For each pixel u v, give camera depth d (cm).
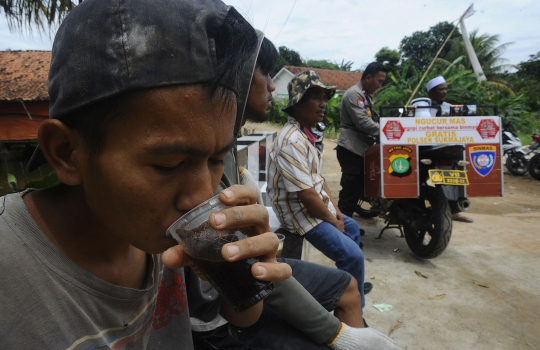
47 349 64
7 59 1366
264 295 80
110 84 58
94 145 62
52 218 73
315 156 259
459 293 308
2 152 951
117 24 57
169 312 104
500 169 360
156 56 57
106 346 74
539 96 2631
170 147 59
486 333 254
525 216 538
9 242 65
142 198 63
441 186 350
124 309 81
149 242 68
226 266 77
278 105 2216
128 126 59
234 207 73
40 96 1050
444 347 241
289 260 168
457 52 2505
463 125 359
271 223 281
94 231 76
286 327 141
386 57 3506
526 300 297
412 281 329
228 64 62
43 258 68
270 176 262
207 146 63
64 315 68
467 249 402
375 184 388
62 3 393
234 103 67
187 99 59
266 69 183
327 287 161
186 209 66
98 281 74
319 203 243
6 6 403
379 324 264
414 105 401
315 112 265
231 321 130
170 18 57
